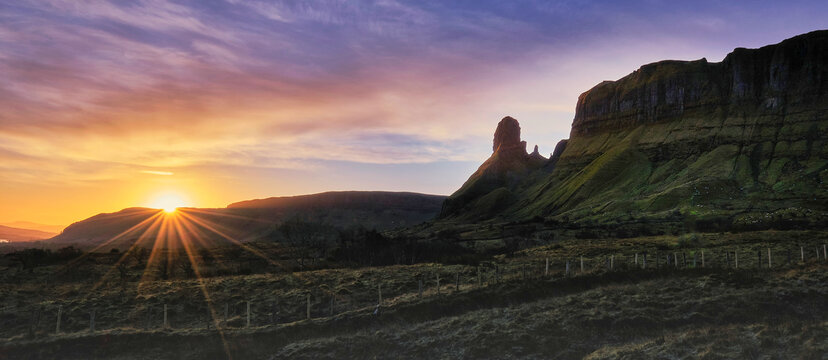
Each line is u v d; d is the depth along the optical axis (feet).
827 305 109.81
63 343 115.55
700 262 181.98
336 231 607.78
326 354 107.86
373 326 126.52
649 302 121.39
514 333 108.58
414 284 175.42
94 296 167.84
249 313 135.95
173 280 221.05
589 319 112.68
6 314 141.49
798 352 83.71
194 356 110.63
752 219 526.98
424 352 105.60
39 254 330.34
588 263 196.24
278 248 459.32
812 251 195.93
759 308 111.75
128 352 112.98
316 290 169.17
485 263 226.38
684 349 91.30
